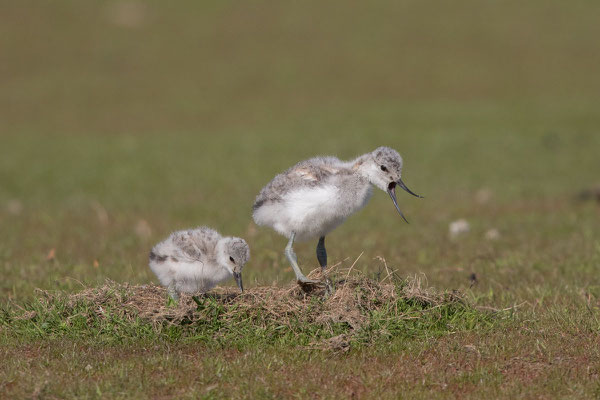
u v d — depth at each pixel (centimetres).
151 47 4716
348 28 4978
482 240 1338
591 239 1317
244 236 1403
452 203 1789
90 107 3822
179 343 777
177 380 689
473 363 732
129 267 1128
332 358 746
